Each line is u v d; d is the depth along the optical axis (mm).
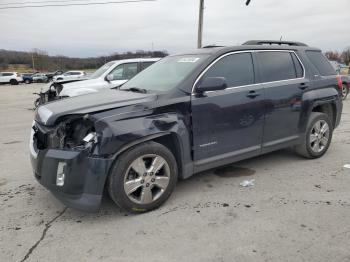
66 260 3014
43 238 3375
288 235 3312
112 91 4777
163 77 4590
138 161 3725
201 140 4234
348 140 7008
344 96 14656
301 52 5535
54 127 3729
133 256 3049
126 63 10328
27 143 7367
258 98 4695
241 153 4668
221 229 3465
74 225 3627
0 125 9875
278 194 4297
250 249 3100
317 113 5621
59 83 10312
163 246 3191
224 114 4371
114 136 3502
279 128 5066
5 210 3996
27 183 4855
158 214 3828
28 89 32500
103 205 4098
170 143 4152
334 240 3203
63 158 3500
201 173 5094
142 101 3830
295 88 5176
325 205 3949
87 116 3535
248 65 4746
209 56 4449
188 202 4117
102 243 3270
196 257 3004
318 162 5543
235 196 4262
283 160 5664
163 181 3936
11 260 3020
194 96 4133
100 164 3488
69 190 3514
